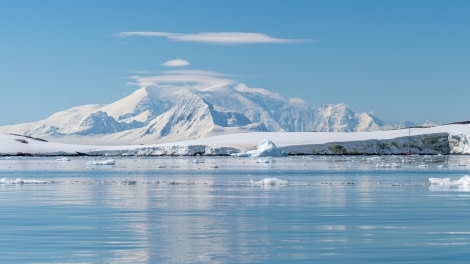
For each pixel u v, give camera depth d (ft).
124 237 95.76
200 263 77.05
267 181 223.51
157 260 78.74
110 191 190.08
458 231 100.22
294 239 93.45
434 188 196.44
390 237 94.68
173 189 198.80
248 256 80.84
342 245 88.28
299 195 171.01
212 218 118.93
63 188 204.03
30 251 84.58
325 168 397.80
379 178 271.90
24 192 184.96
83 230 102.78
